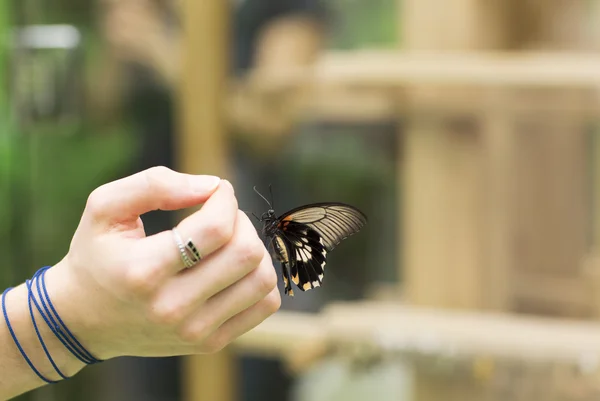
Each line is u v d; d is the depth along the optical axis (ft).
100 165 5.78
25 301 3.35
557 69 4.44
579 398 4.32
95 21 5.65
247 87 5.47
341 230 3.48
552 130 4.58
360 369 4.73
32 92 5.13
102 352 3.37
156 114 5.97
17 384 3.39
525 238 4.70
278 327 4.96
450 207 4.73
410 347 4.47
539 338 4.36
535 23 4.61
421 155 4.77
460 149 4.68
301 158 5.78
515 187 4.67
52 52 5.16
